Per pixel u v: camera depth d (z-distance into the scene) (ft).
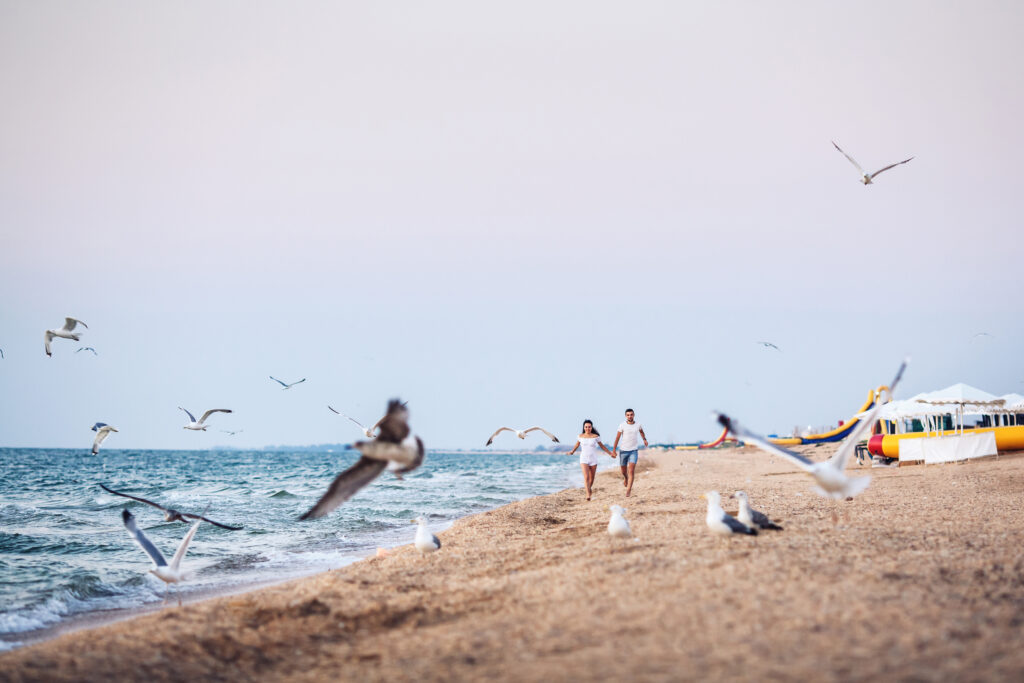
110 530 70.18
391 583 36.06
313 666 24.94
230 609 32.22
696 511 54.70
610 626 24.64
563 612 27.04
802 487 76.95
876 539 37.35
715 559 32.94
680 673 19.88
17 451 535.19
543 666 21.61
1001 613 24.12
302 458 428.56
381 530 72.38
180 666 25.36
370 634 28.17
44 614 40.86
